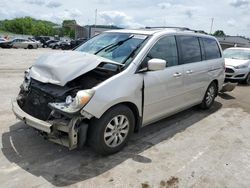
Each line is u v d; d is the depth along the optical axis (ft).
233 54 37.50
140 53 12.98
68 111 10.27
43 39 154.71
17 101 12.75
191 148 13.80
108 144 11.95
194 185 10.56
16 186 9.75
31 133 14.11
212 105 22.48
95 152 12.54
